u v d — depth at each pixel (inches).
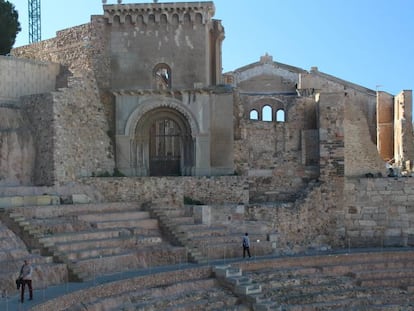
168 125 2645.2
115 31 2405.3
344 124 2341.3
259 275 1822.1
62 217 1781.5
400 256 2094.0
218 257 1945.1
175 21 2409.0
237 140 2362.2
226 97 2353.6
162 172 2464.3
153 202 2069.4
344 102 2329.0
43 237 1599.4
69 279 1515.7
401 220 2294.5
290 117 2422.5
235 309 1605.6
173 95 2364.7
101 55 2370.8
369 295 1843.0
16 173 1996.8
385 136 3083.2
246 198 2240.4
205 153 2349.9
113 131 2362.2
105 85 2380.7
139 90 2343.8
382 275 1958.7
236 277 1721.2
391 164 2957.7
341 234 2288.4
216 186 2223.2
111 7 2381.9
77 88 2160.4
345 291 1829.5
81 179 2097.7
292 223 2206.0
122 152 2354.8
